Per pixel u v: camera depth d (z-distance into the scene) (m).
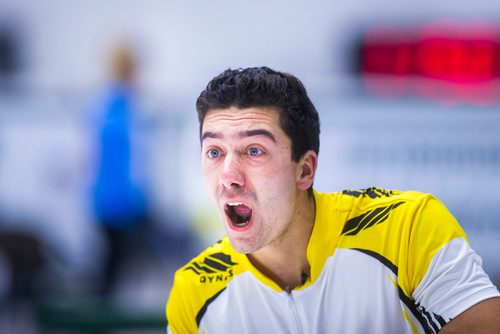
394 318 5.66
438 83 17.97
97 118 14.81
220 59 20.48
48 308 10.84
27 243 15.84
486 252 16.44
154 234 15.59
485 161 16.66
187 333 6.06
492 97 17.78
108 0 20.59
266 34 20.41
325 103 16.89
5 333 15.27
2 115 16.94
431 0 20.08
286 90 5.37
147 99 16.16
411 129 16.70
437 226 5.50
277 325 5.84
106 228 14.91
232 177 5.26
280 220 5.44
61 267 16.33
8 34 20.48
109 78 15.20
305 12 20.27
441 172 16.64
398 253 5.55
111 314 10.78
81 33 20.59
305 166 5.57
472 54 18.08
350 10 20.22
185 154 16.16
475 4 20.06
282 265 5.77
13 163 16.88
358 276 5.66
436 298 5.36
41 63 20.53
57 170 16.89
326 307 5.74
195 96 16.58
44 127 16.92
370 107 16.84
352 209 5.79
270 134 5.28
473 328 5.19
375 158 16.69
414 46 18.30
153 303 13.64
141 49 20.38
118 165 14.70
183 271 6.01
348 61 18.92
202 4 20.53
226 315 5.91
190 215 16.20
